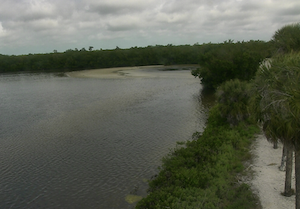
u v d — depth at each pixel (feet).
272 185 36.68
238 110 60.80
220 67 116.67
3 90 153.79
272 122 24.76
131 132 67.87
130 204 37.70
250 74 114.52
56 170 48.96
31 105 106.22
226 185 36.86
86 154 55.26
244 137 54.29
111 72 248.93
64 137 66.23
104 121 78.79
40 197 40.73
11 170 49.85
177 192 35.24
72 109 95.81
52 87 158.71
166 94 120.67
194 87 139.03
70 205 38.37
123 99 111.34
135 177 45.01
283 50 48.67
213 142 51.57
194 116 81.00
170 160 47.32
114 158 52.75
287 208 31.37
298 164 26.55
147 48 338.13
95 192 41.29
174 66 302.25
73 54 320.09
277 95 23.86
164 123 74.90
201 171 41.55
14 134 70.28
